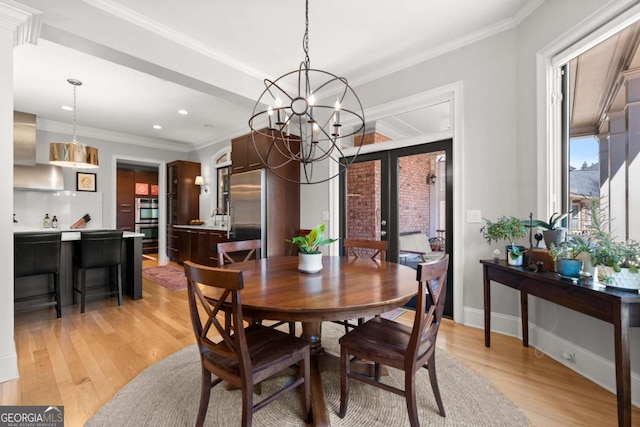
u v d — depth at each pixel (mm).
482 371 2014
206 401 1419
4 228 1918
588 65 2043
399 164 3365
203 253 5539
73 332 2688
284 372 1977
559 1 2145
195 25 2611
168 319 3021
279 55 3107
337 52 3045
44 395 1751
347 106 3758
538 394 1756
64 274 3482
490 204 2664
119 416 1564
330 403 1685
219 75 3107
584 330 1977
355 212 3721
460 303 2846
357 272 1939
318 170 4090
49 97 4125
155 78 3549
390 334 1620
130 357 2225
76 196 5461
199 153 6898
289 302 1302
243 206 4414
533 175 2381
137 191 8023
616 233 1840
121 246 3537
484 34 2686
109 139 5949
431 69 3027
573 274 1746
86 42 2279
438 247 3109
